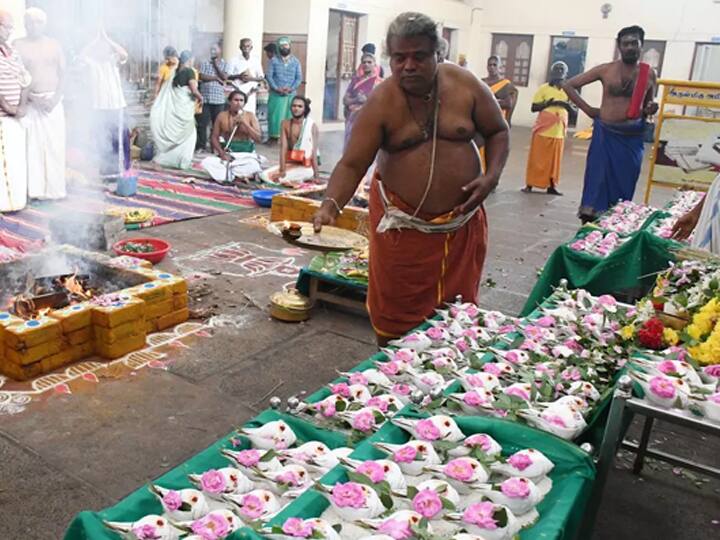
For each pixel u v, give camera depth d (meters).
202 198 8.36
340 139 14.98
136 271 4.53
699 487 3.09
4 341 3.60
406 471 1.91
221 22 12.78
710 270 2.94
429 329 2.83
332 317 4.83
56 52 7.09
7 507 2.65
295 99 9.16
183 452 3.10
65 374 3.71
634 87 6.90
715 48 19.44
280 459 2.00
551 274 4.66
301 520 1.62
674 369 2.20
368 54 9.52
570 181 12.14
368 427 2.10
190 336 4.32
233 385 3.75
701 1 19.31
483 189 3.18
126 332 3.95
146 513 1.83
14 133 6.65
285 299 4.76
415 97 3.10
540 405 2.17
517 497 1.77
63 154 7.43
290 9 15.27
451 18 20.81
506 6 21.97
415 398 2.22
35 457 2.98
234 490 1.85
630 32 6.75
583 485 1.86
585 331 2.81
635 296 4.65
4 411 3.32
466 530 1.70
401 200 3.22
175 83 10.12
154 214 7.26
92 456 3.01
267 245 6.48
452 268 3.34
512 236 7.73
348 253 5.05
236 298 5.05
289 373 3.95
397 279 3.31
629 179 7.18
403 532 1.59
